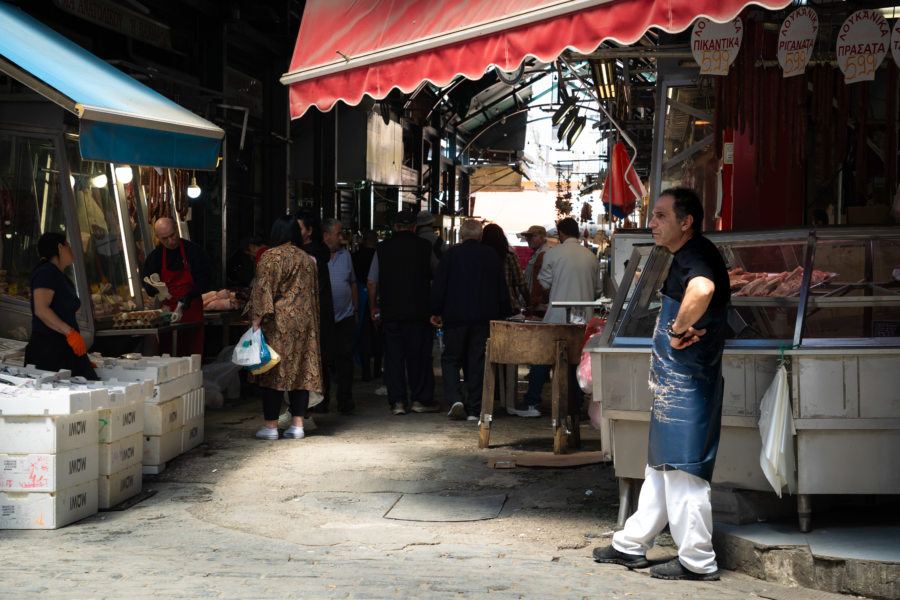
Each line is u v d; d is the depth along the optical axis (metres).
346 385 10.13
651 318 5.37
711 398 4.59
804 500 4.86
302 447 8.17
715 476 5.11
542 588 4.37
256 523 5.77
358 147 20.31
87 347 8.45
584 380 7.37
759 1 4.92
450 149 34.09
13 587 4.23
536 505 6.25
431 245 10.52
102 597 4.07
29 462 5.54
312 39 7.16
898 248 5.14
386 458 7.72
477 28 6.02
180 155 8.25
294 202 19.52
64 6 10.27
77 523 5.75
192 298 9.70
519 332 7.93
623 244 9.62
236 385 10.79
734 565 4.84
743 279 5.35
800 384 4.78
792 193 9.44
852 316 5.02
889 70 7.22
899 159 8.61
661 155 10.72
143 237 10.23
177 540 5.33
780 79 7.48
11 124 8.55
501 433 8.91
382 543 5.32
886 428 4.75
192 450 7.98
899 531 4.90
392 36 6.67
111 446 6.12
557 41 5.65
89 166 9.01
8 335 8.66
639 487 5.57
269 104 16.94
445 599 4.11
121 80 9.02
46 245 7.07
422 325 10.03
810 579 4.55
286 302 8.40
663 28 5.20
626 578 4.66
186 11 13.53
